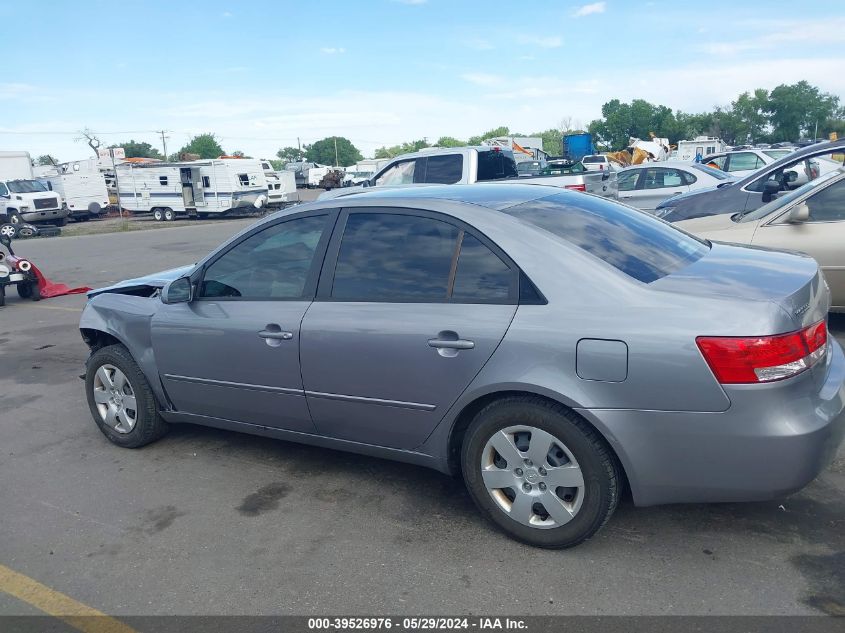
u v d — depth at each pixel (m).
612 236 3.48
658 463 2.95
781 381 2.76
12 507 4.06
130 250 19.00
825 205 6.16
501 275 3.27
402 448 3.66
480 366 3.21
